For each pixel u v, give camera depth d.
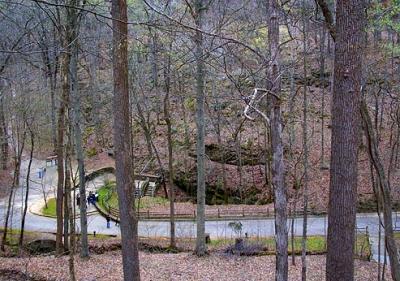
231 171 35.00
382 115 30.41
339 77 6.66
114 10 9.27
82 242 19.17
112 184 35.53
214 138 36.34
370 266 19.17
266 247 21.33
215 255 20.09
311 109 36.59
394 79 26.62
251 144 35.59
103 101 34.91
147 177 35.06
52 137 37.53
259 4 15.45
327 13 8.48
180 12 15.53
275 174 8.94
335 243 6.73
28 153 41.94
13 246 22.20
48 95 32.97
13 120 32.91
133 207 10.02
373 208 29.19
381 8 11.57
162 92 34.94
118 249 22.00
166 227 27.56
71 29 15.52
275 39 8.67
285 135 32.69
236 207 31.75
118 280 16.30
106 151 42.25
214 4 18.59
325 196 29.92
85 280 16.16
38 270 17.23
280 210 8.98
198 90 18.77
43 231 26.22
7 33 16.09
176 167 35.53
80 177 19.02
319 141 34.44
